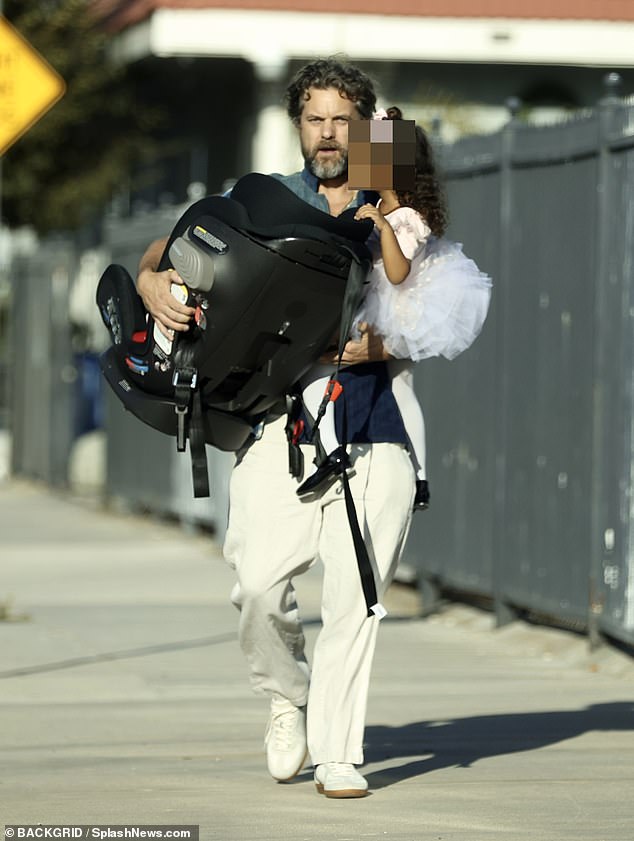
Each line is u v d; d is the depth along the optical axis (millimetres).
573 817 18641
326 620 19406
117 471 56375
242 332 18266
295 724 20109
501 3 63875
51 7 66688
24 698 26047
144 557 44781
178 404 18750
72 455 64062
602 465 28422
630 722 24047
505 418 31750
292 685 19875
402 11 63469
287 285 18016
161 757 21859
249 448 19516
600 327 28297
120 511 56844
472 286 19000
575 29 63906
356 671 19375
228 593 38125
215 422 19078
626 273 27562
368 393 19203
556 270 29891
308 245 17859
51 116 65688
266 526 19297
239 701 25844
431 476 34938
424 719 24281
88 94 66625
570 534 29406
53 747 22500
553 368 29984
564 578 29656
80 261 64625
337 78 18734
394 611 35281
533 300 30781
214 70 69812
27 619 33875
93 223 75000
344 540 19125
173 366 18812
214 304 18141
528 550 30938
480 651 30406
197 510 48531
